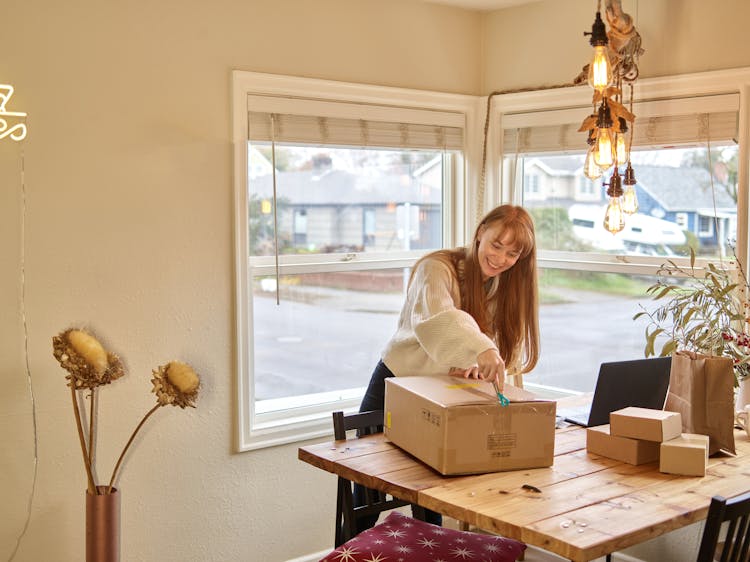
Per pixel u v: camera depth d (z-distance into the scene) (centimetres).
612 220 259
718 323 310
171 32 318
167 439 328
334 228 386
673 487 214
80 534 308
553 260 408
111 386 312
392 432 248
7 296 288
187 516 336
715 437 244
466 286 277
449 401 221
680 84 345
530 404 224
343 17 366
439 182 425
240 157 338
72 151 299
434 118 402
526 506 198
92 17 300
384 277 407
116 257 311
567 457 239
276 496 360
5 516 292
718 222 348
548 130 395
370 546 235
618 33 272
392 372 287
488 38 416
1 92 283
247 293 345
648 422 230
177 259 326
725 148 343
